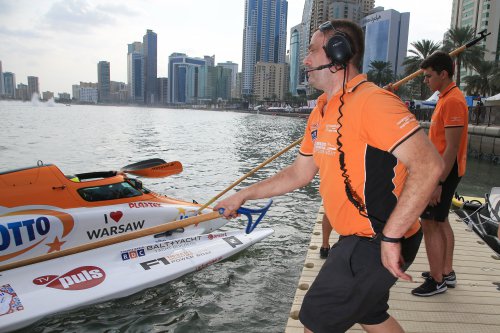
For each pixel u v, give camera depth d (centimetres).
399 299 383
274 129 4878
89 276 498
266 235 699
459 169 346
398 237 173
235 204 249
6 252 471
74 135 2981
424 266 468
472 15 9544
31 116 6531
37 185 511
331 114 200
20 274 473
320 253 496
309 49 213
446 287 389
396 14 14312
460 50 408
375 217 192
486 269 467
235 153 2188
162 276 533
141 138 2956
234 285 557
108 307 486
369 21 15012
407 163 174
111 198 570
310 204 1019
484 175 1841
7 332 424
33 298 451
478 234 630
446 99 350
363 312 195
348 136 189
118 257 538
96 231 539
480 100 3484
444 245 388
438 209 352
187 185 1248
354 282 191
